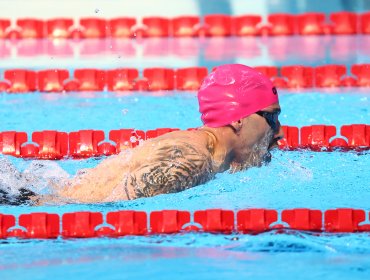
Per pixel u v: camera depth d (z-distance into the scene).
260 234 12.53
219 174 13.89
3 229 12.70
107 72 23.62
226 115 13.62
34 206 13.35
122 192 13.33
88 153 17.81
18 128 19.16
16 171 14.56
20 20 29.11
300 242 12.02
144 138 18.20
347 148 17.62
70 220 12.77
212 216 12.77
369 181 14.65
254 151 13.95
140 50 27.11
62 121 19.75
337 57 25.56
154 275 10.53
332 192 13.95
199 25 29.47
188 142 13.39
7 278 10.46
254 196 13.59
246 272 10.65
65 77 23.67
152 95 22.64
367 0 31.52
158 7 31.25
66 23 29.09
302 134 18.06
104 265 10.98
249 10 30.80
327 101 21.48
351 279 10.35
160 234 12.68
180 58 25.83
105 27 29.11
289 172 14.91
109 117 20.06
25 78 23.53
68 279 10.39
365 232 12.64
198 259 11.23
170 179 13.13
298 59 25.42
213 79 13.90
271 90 13.83
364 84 23.36
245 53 26.47
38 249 11.92
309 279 10.38
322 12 30.30
